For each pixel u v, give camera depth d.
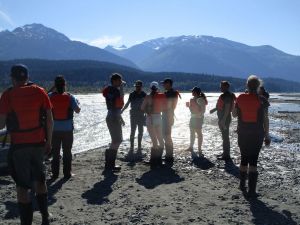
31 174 6.61
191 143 15.84
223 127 13.63
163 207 8.33
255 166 9.20
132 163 13.15
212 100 90.25
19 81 6.42
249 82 9.04
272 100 103.69
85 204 8.48
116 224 7.30
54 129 10.52
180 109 51.91
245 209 8.27
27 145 6.32
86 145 18.52
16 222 7.29
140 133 15.74
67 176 10.84
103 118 35.03
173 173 11.66
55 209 8.12
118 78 11.83
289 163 13.57
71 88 185.88
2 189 9.65
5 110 6.30
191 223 7.39
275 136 21.86
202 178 11.04
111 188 9.80
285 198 9.16
